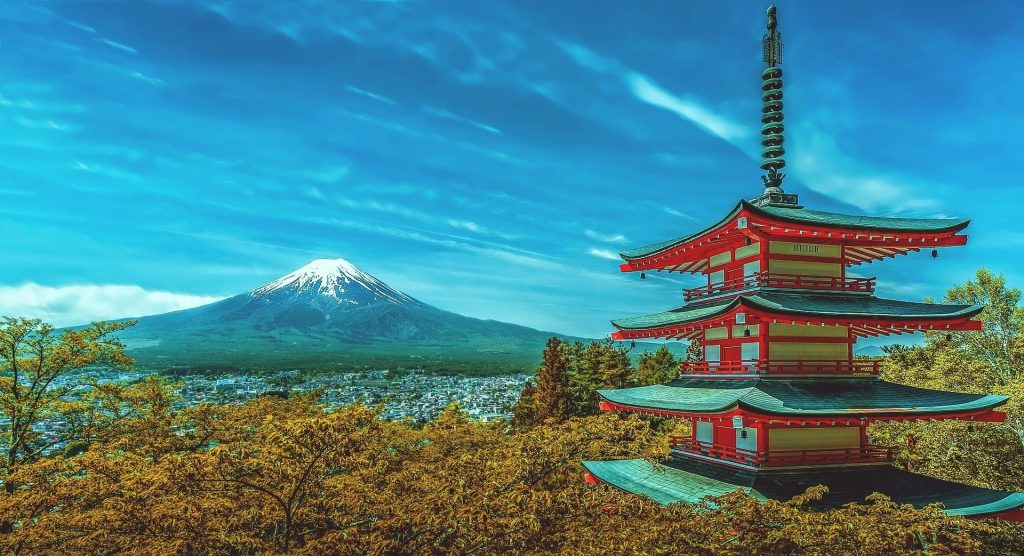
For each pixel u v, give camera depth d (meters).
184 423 31.66
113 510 13.95
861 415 20.00
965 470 35.31
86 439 32.19
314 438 13.00
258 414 32.75
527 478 16.59
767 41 26.75
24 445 32.03
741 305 20.27
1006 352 42.06
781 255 23.09
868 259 26.06
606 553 11.85
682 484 22.50
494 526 12.77
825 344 22.78
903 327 21.81
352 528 13.30
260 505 14.79
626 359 76.38
